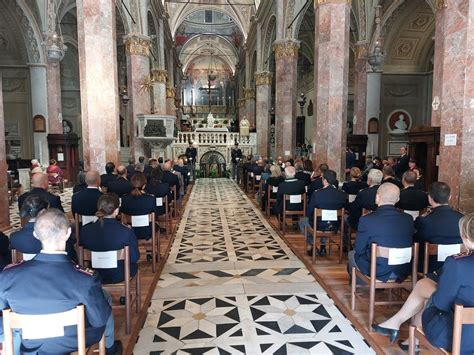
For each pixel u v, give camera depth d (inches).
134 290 190.1
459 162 203.9
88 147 359.9
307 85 1134.4
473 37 196.9
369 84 662.5
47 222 86.4
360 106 662.5
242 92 1432.1
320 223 231.8
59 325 85.6
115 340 136.9
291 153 609.3
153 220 217.5
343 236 249.3
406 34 703.7
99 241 142.6
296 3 591.8
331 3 352.2
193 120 1558.8
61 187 576.7
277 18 617.3
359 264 155.9
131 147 602.9
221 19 1328.7
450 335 95.1
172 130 604.4
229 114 1700.3
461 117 202.1
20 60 717.9
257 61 871.7
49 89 644.1
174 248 278.5
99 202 146.6
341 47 355.3
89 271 92.5
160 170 311.0
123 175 303.3
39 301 83.4
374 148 674.8
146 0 617.0
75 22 817.5
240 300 182.9
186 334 150.3
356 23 668.1
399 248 144.2
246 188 619.2
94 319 90.2
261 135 861.8
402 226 143.7
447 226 141.4
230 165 912.3
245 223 367.2
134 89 593.9
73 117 928.9
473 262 91.6
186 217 400.5
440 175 218.4
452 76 207.2
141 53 596.7
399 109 762.2
